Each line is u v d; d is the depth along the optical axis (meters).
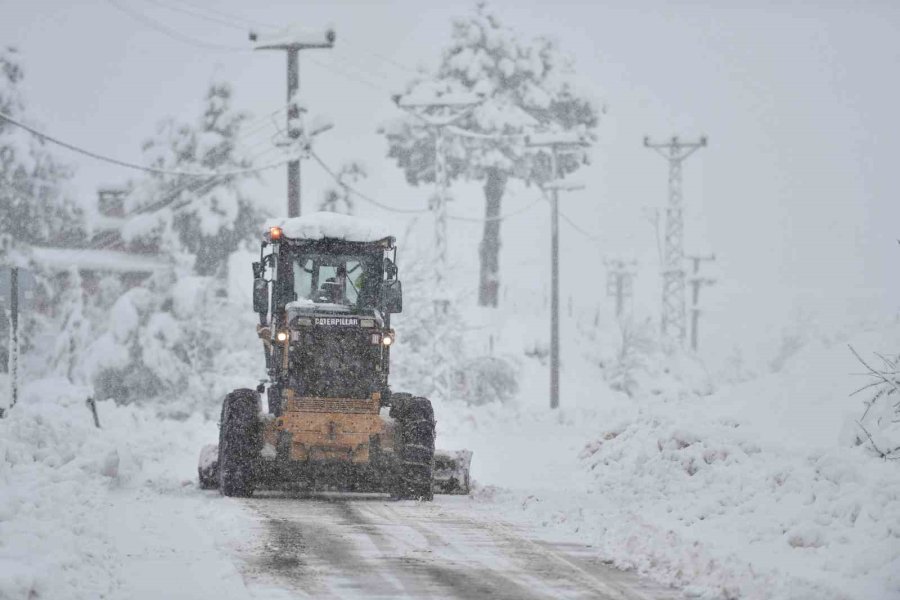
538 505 52.56
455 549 40.78
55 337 192.00
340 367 57.16
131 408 100.38
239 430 56.53
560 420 133.25
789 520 41.91
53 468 53.06
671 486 55.06
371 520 48.25
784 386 65.50
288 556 38.81
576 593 33.41
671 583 35.06
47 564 32.31
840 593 32.41
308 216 60.22
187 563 36.94
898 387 51.03
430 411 57.88
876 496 40.75
